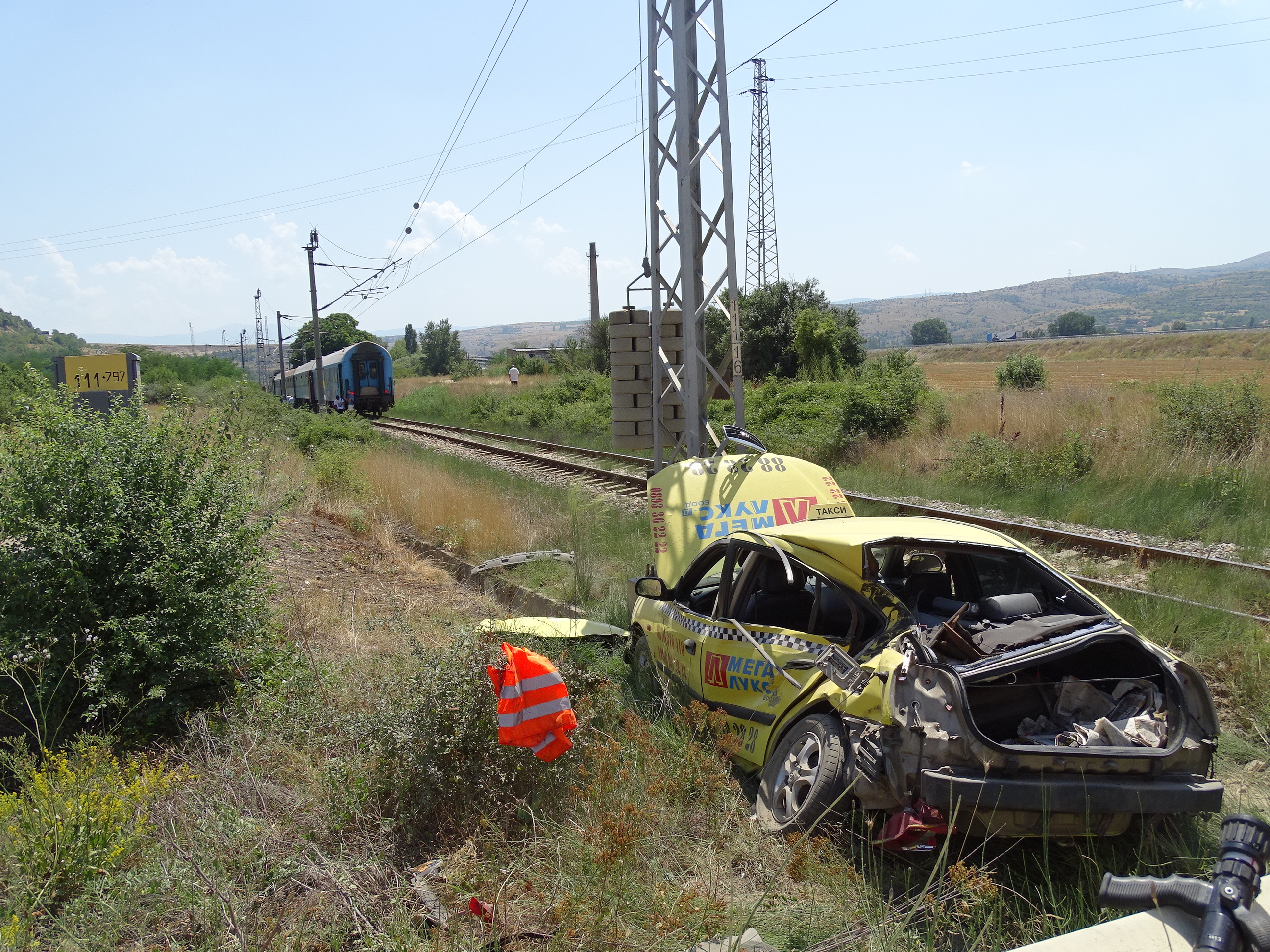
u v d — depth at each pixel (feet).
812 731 13.08
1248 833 5.41
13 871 12.07
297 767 15.58
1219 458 39.63
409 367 362.12
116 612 18.03
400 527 41.88
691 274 30.86
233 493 20.47
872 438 58.65
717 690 16.19
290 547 34.45
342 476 49.70
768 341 118.01
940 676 11.28
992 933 10.67
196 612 18.49
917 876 11.98
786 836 12.60
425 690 14.73
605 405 102.12
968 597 16.52
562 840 12.87
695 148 31.01
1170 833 12.30
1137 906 5.60
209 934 10.97
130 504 18.80
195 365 206.59
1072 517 37.04
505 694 14.08
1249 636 20.16
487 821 13.01
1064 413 50.75
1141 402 49.34
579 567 30.96
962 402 61.98
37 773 14.16
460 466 64.18
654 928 10.41
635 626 21.18
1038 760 10.88
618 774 14.03
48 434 19.01
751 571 16.51
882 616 13.21
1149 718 11.94
